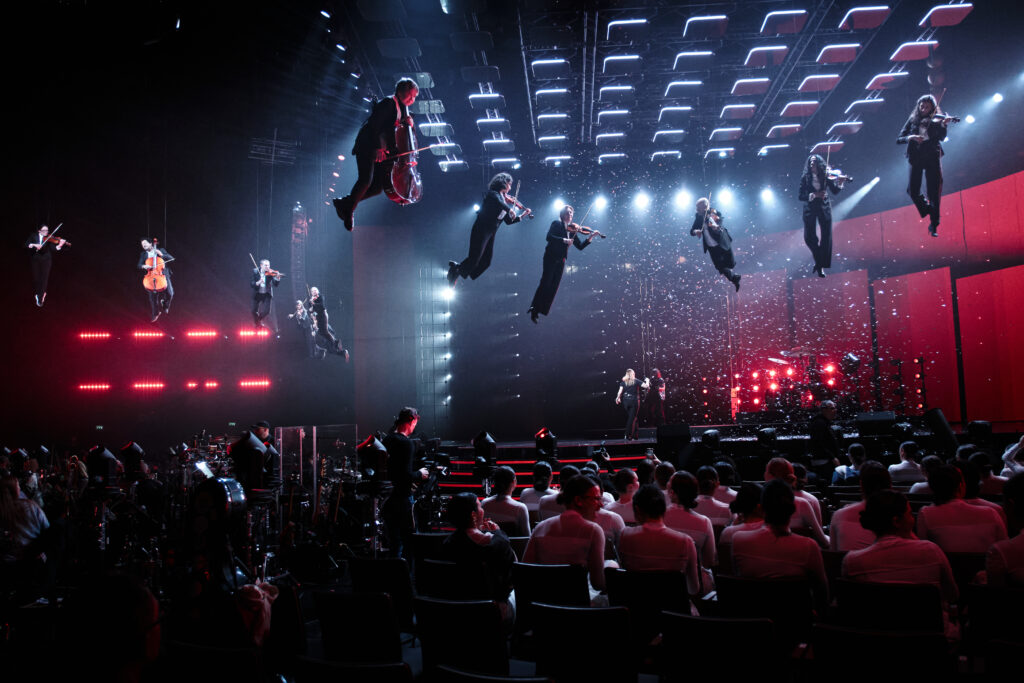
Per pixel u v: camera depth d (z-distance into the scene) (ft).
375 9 35.94
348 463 35.83
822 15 37.63
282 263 66.44
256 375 65.87
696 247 63.87
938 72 43.21
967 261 53.16
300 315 59.21
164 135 61.67
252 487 18.90
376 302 65.21
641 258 64.39
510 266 65.05
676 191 62.64
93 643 6.14
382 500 25.85
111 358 65.10
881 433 40.06
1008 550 11.85
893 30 40.57
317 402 65.26
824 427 36.55
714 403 63.87
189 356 65.92
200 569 12.98
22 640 18.58
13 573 22.09
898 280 58.13
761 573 13.30
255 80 53.52
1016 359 49.57
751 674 10.30
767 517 13.39
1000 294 50.60
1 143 59.72
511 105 49.06
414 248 65.51
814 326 61.93
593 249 64.90
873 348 59.36
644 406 61.77
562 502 15.93
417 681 15.16
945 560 12.37
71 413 64.23
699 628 10.53
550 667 11.84
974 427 31.45
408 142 22.79
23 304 63.57
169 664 9.84
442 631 12.48
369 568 17.34
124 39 48.08
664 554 14.44
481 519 15.88
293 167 64.80
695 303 64.18
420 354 65.00
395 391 64.85
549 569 14.23
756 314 63.62
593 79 42.96
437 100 45.78
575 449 47.55
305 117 57.06
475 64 42.65
